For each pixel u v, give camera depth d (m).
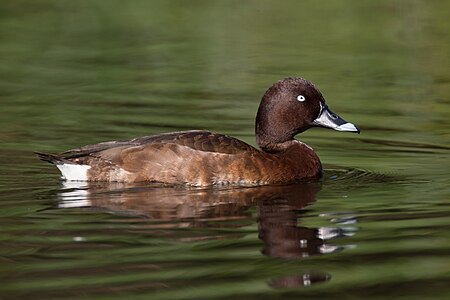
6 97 18.44
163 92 18.94
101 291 8.44
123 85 19.62
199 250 9.64
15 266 9.09
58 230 10.28
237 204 11.65
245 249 9.69
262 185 12.83
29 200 11.62
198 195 12.12
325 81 20.03
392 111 17.75
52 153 14.21
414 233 10.23
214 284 8.64
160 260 9.29
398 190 12.35
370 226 10.56
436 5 27.11
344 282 8.73
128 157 12.80
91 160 12.83
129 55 22.42
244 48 22.98
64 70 20.89
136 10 26.95
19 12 26.59
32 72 20.70
